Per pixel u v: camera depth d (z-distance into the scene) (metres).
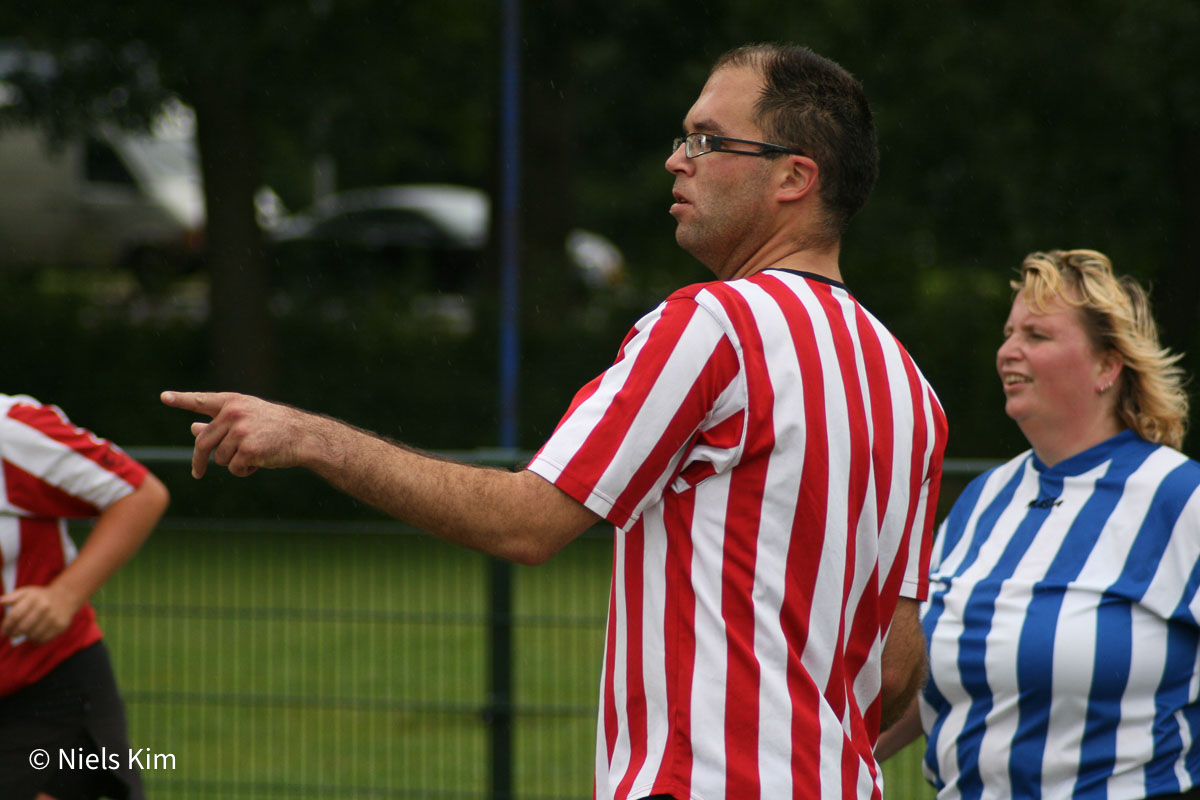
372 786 20.00
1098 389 10.24
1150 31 47.78
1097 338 10.17
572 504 7.22
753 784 7.22
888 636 8.70
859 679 8.06
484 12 53.94
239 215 51.31
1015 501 10.67
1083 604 9.78
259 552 18.92
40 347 50.97
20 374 50.84
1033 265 10.50
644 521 7.64
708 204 8.10
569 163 56.53
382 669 24.95
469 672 24.48
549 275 53.22
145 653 25.06
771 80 8.02
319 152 57.62
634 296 52.84
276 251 60.69
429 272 61.22
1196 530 9.60
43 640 12.02
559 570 18.84
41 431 12.03
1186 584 9.59
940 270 53.19
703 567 7.40
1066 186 50.91
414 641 24.70
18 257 67.56
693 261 55.62
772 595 7.39
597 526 18.84
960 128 51.69
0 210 67.38
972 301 48.03
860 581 7.85
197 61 47.56
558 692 23.42
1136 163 50.47
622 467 7.21
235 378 50.97
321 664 25.67
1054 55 50.22
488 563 17.67
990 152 51.12
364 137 56.66
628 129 61.81
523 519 7.12
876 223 51.84
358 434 7.16
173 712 24.16
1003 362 10.59
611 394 7.34
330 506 33.28
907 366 8.32
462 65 55.72
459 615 17.70
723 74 8.16
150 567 19.34
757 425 7.37
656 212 63.59
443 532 7.14
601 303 52.94
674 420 7.26
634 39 57.50
